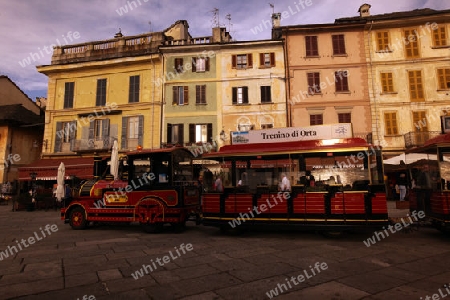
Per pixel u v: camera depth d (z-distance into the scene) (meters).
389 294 4.26
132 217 9.81
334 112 21.52
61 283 4.82
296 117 21.75
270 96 22.16
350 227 7.89
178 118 22.72
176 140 22.52
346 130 8.89
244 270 5.39
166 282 4.84
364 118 21.20
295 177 8.80
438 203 8.15
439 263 5.76
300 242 7.79
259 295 4.28
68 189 15.79
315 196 8.27
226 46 22.81
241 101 22.41
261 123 21.95
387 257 6.21
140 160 10.09
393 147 20.66
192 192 10.33
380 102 21.25
